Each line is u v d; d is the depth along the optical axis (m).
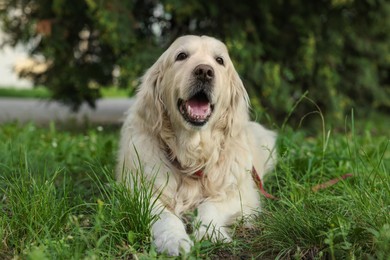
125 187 3.46
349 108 11.10
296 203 3.48
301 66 9.77
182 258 2.82
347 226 2.98
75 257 2.74
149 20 9.83
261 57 9.95
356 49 10.60
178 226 3.27
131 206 3.29
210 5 9.00
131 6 8.58
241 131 4.16
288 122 10.16
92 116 13.60
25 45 10.14
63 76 9.88
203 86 3.72
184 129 3.87
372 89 11.18
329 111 10.11
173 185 3.86
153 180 3.59
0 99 22.44
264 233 3.34
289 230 3.23
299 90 10.01
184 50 3.91
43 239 3.08
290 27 9.88
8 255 3.03
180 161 3.91
